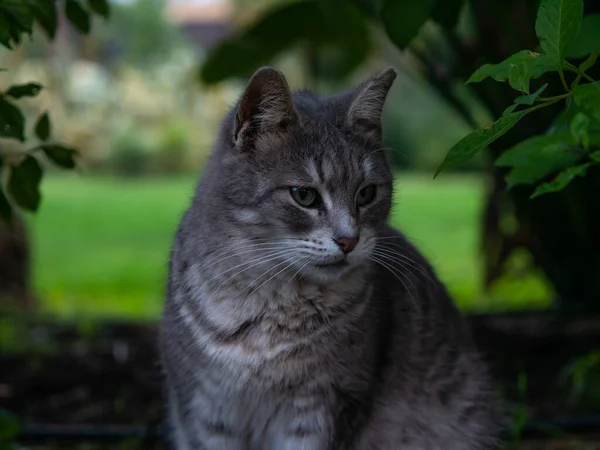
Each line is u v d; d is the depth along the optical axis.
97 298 2.07
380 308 1.04
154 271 2.40
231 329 1.01
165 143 4.41
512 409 1.23
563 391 1.31
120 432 1.21
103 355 1.42
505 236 1.63
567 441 1.19
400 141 3.99
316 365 1.01
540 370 1.37
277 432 1.04
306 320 1.01
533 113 1.27
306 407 1.02
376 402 1.05
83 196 3.85
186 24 5.30
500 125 0.93
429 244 2.63
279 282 1.01
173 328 1.03
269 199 1.00
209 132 4.49
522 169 1.04
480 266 1.98
